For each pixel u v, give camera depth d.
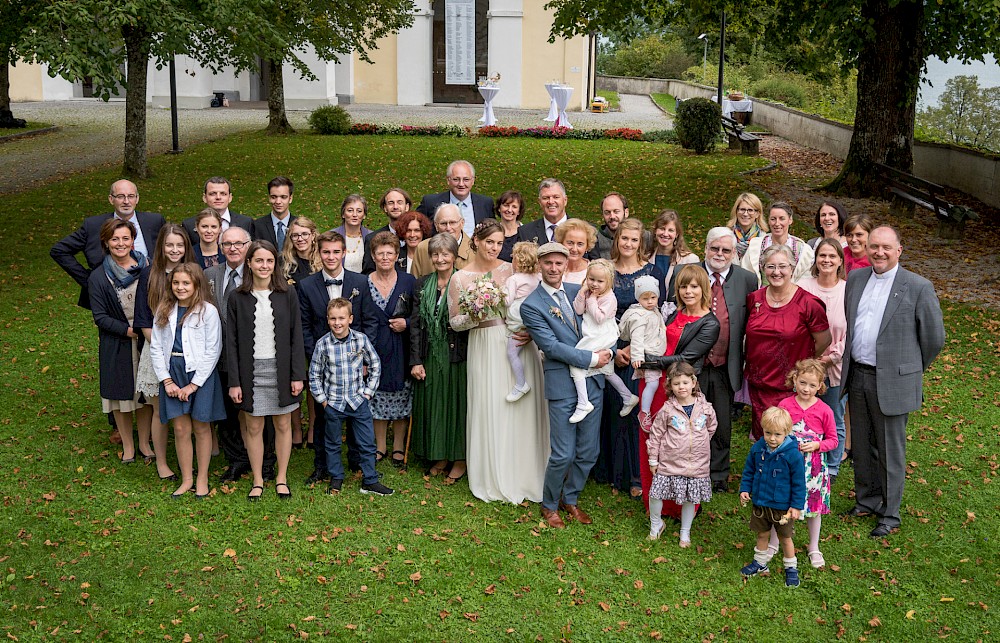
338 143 22.48
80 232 7.14
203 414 6.20
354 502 6.34
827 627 5.05
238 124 27.56
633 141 24.91
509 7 35.97
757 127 30.53
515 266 6.27
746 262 7.30
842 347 6.41
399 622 5.04
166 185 17.06
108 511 6.16
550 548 5.78
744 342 6.42
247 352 6.18
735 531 6.06
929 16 15.84
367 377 6.51
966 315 10.28
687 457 5.68
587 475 6.14
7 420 7.68
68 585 5.30
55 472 6.75
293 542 5.80
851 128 21.12
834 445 5.39
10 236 13.70
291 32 22.59
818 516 5.56
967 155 16.72
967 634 4.98
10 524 5.96
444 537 5.89
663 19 20.16
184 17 13.74
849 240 7.01
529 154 21.12
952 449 7.23
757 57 47.25
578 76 36.62
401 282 6.74
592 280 5.89
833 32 16.92
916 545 5.85
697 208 15.55
